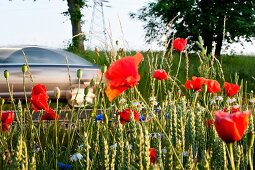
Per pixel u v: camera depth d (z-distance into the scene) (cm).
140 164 207
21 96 1091
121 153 235
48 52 1132
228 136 169
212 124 332
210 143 331
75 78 1100
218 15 3475
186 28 3494
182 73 1923
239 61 3145
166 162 236
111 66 195
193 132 293
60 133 505
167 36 573
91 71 1114
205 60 478
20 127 352
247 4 3528
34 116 547
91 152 328
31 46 1127
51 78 1098
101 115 394
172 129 266
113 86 195
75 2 3222
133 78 195
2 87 1082
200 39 475
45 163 346
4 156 317
